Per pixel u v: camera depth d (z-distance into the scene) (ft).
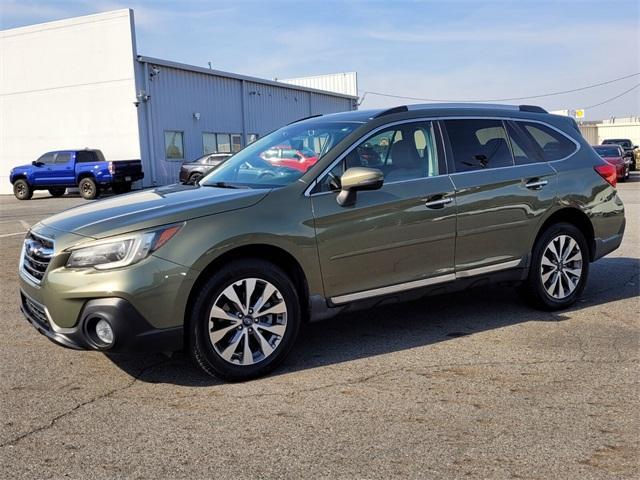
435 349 15.03
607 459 9.71
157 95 84.79
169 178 87.04
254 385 12.97
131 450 10.24
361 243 14.29
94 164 74.33
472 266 16.16
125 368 14.06
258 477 9.34
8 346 15.72
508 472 9.37
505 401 11.93
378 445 10.26
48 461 9.91
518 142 17.44
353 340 15.87
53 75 88.02
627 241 30.40
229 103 98.68
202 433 10.80
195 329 12.56
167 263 12.16
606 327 16.53
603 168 18.69
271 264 13.34
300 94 120.37
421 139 15.83
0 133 93.86
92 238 12.21
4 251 31.53
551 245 17.57
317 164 14.25
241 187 14.60
